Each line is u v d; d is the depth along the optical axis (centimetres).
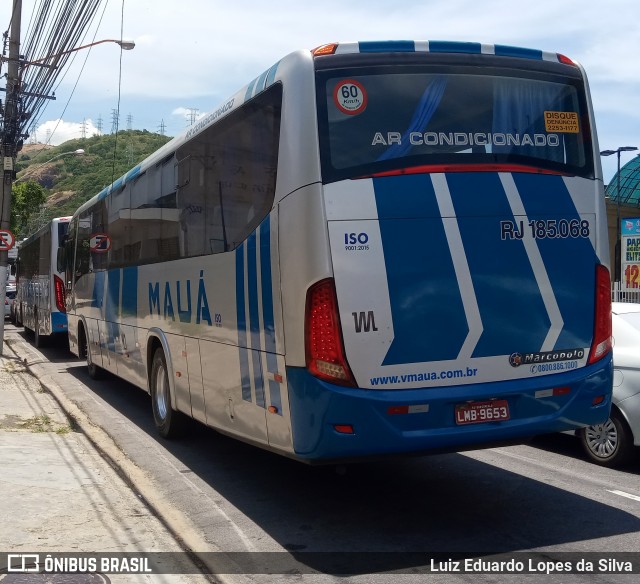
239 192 616
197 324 727
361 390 499
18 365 1688
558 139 573
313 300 502
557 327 554
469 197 534
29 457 768
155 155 898
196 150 736
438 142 535
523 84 568
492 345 531
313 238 502
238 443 877
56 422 988
